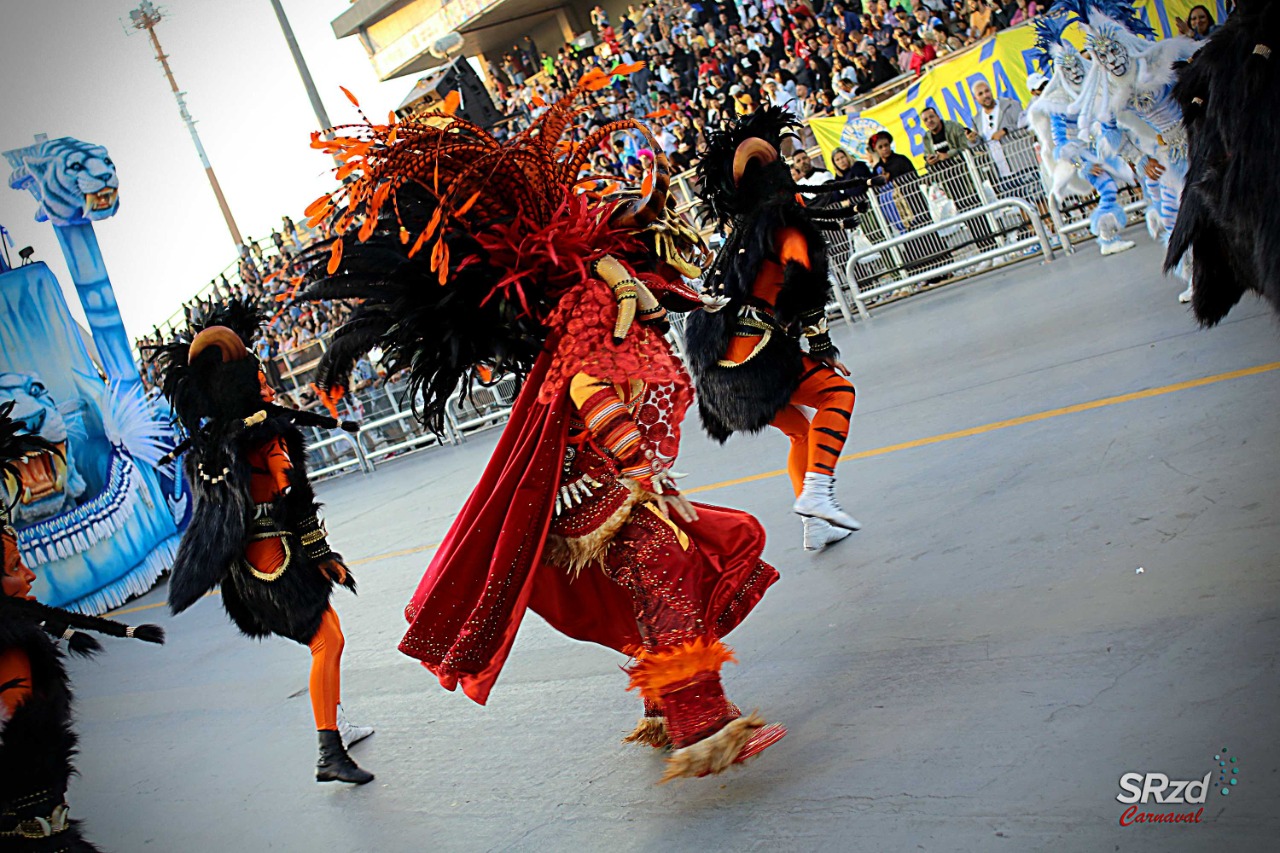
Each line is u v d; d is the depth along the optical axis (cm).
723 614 352
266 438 457
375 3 2223
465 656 332
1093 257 1085
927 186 1255
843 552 516
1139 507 433
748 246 495
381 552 966
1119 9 727
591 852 332
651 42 1819
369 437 1831
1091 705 306
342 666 644
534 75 2100
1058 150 982
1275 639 303
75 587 1162
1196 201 384
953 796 288
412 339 351
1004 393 690
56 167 1191
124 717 695
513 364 366
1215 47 353
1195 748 270
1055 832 257
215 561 459
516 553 333
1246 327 631
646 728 376
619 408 325
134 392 1266
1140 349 671
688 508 333
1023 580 408
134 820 496
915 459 621
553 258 329
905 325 1124
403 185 340
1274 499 391
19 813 343
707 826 323
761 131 508
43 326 1174
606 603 356
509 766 419
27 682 359
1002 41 1160
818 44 1516
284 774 496
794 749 349
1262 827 236
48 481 1155
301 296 354
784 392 502
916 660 377
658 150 358
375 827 404
